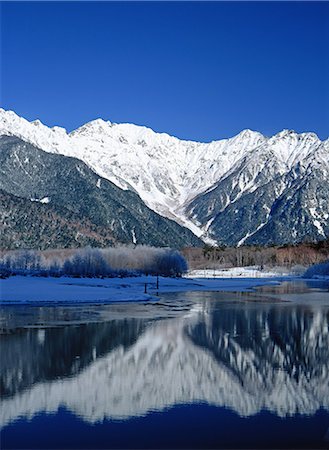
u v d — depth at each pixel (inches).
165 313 2314.2
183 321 2026.3
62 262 5551.2
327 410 930.7
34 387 1048.8
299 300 3137.3
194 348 1461.6
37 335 1647.4
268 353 1406.3
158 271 6028.5
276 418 887.7
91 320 2025.1
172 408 935.0
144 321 2011.6
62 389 1039.0
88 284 4094.5
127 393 1016.2
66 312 2319.1
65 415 893.2
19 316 2146.9
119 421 866.8
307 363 1289.4
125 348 1450.5
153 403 960.9
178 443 780.6
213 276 6712.6
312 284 5187.0
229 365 1259.2
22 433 813.2
